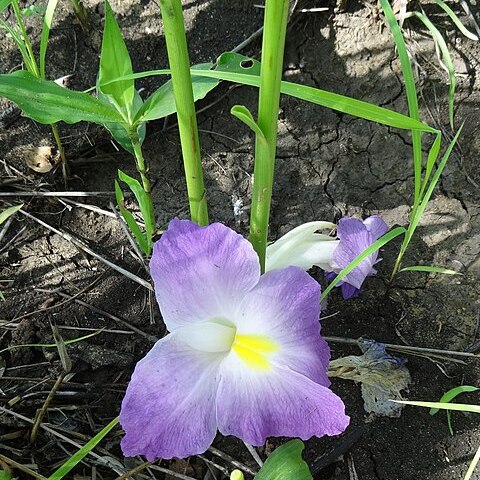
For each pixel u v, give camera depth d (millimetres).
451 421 190
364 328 206
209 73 139
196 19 236
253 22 235
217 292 134
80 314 209
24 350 201
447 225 221
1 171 226
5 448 179
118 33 158
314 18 235
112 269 217
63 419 187
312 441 186
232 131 233
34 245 222
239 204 225
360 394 194
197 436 131
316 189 228
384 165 228
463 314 208
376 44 232
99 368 199
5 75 154
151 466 178
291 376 130
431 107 228
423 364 199
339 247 165
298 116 233
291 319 132
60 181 229
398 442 187
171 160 231
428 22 210
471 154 225
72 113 161
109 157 230
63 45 234
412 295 212
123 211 185
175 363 133
